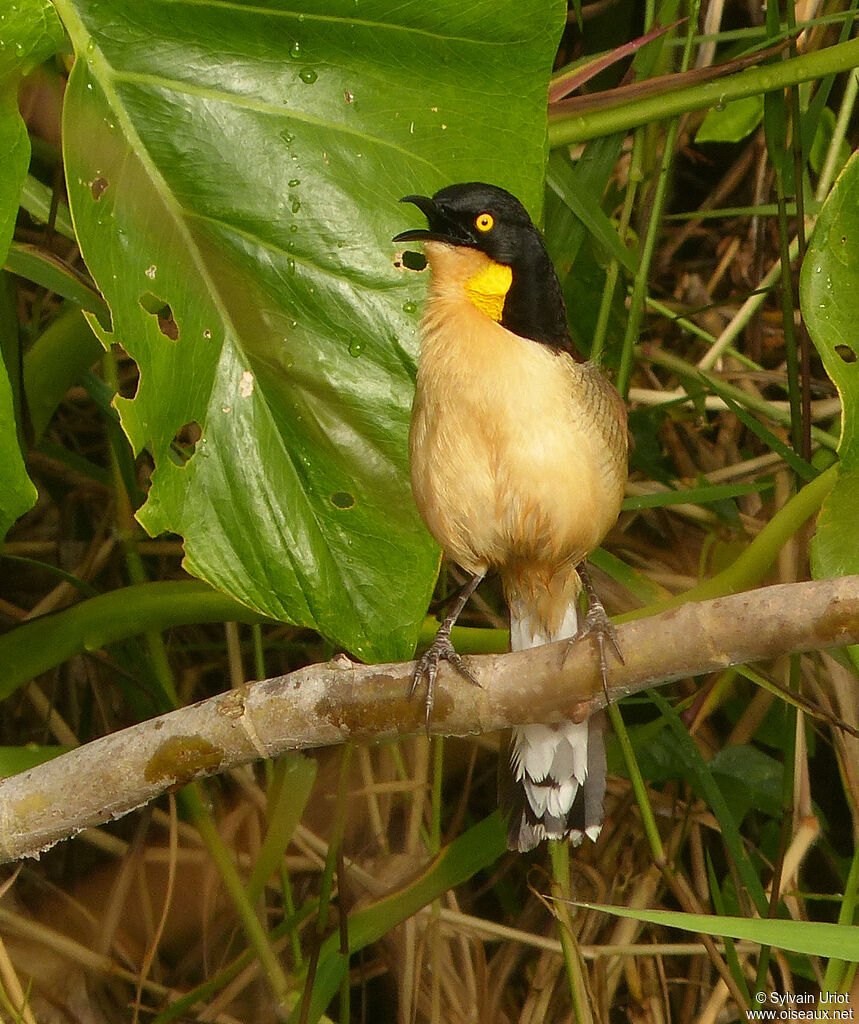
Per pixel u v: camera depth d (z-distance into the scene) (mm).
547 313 5898
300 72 5906
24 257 5914
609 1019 6004
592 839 5895
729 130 6090
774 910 5926
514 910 6027
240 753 5820
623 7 6105
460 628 5934
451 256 5891
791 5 5969
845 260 5895
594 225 5969
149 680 5980
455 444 5879
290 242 5906
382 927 5922
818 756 6062
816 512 5938
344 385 5910
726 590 5938
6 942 6000
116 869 6031
